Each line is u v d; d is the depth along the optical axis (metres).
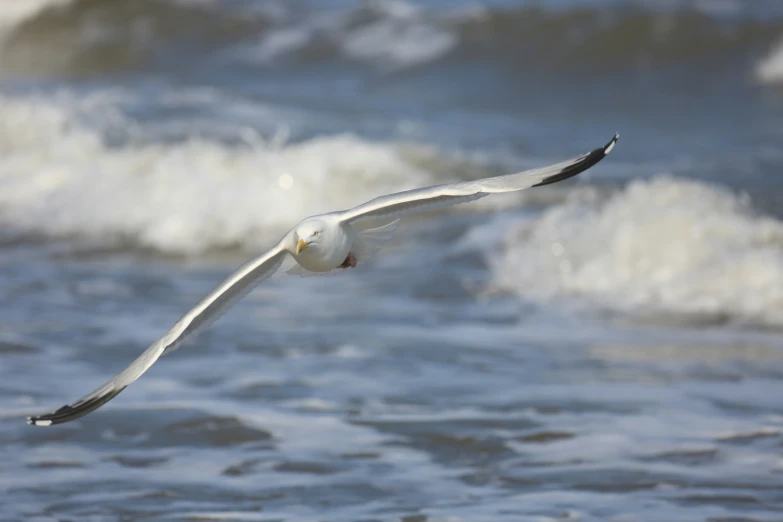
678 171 22.50
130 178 20.56
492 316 14.49
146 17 39.34
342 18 38.12
